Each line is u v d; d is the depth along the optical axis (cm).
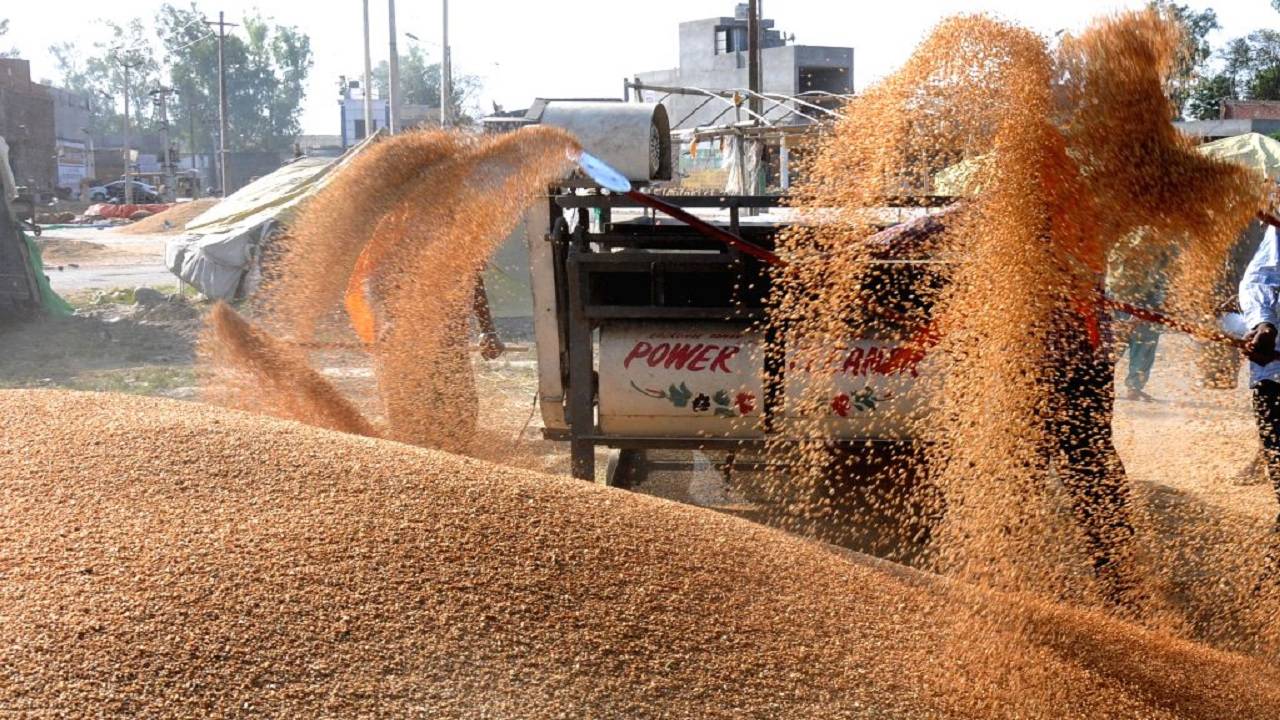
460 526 308
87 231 4025
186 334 1329
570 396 508
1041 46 376
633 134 491
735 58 4794
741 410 498
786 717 262
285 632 253
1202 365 464
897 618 321
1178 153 368
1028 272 365
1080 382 395
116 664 235
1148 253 386
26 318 1383
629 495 371
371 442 379
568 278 495
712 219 615
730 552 337
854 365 480
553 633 272
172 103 9025
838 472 502
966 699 284
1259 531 455
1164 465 542
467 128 568
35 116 5506
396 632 260
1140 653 340
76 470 331
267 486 324
